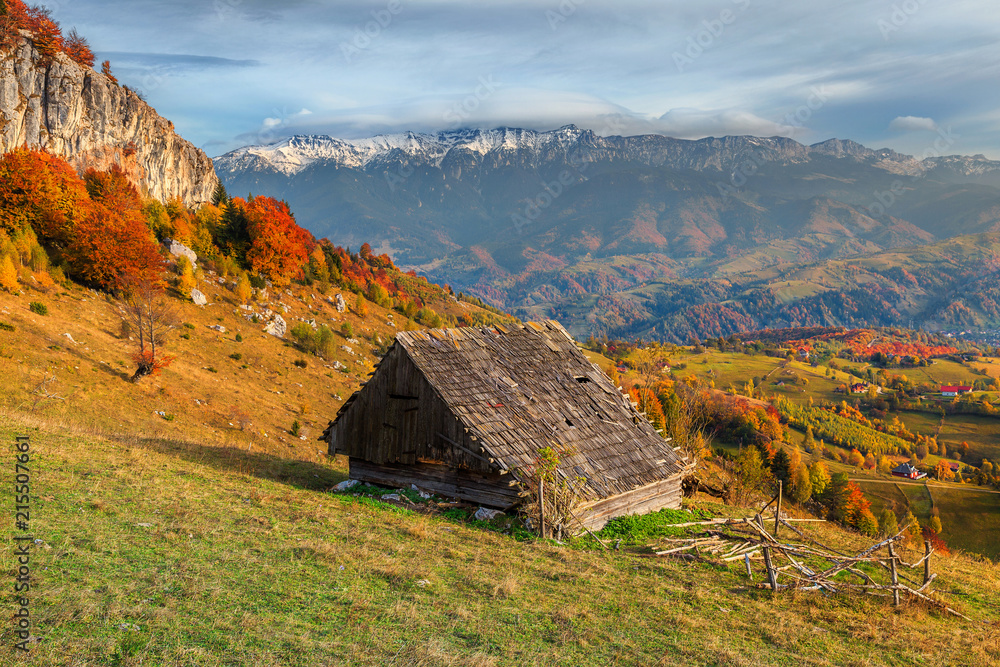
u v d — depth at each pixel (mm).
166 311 68312
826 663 11711
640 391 44250
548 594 13969
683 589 15555
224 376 65812
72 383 45438
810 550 18641
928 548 17641
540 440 23234
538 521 20344
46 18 111312
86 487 16516
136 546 12812
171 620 9531
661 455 26953
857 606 15453
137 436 29516
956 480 130375
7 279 56656
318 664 8836
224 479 21422
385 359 24438
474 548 17219
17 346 47188
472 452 21922
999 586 19812
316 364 83562
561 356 29938
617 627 12344
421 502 22609
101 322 62125
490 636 10977
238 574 12148
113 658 8133
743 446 109188
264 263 100625
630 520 23047
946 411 197750
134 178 130750
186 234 94125
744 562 18578
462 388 23641
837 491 85062
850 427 171000
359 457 25078
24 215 70250
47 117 109750
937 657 12625
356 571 13500
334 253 152250
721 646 11883
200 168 164875
